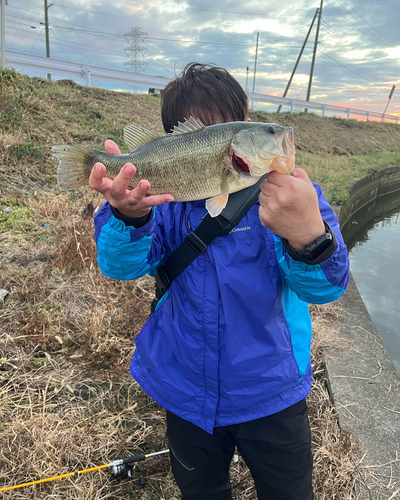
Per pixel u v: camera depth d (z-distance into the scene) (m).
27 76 9.66
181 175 1.52
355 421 2.39
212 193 1.51
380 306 6.42
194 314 1.51
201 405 1.53
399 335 5.46
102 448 2.24
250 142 1.38
